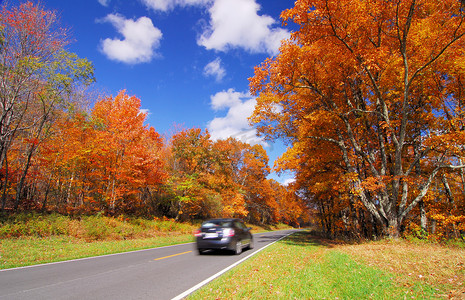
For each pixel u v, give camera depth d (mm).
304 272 6285
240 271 6746
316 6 11578
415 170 16109
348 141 17656
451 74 13094
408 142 16906
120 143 18062
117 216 19359
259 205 47625
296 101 16359
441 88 14305
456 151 12578
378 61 11875
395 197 13109
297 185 22016
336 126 16172
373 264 7141
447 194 17219
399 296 4332
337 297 4375
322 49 13484
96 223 15367
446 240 12961
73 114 17969
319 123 14898
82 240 13336
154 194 26531
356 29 12117
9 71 14625
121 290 5113
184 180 25156
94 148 17938
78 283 5668
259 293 4590
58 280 5934
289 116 16438
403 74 13375
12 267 7480
